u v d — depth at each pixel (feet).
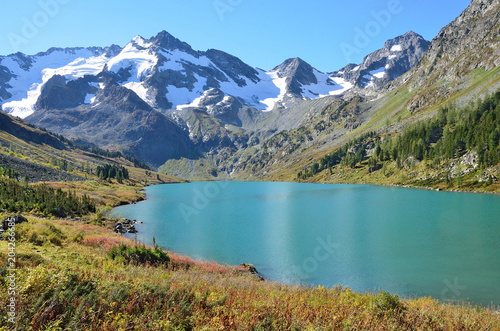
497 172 395.75
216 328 29.58
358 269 113.50
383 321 36.04
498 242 144.15
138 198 392.68
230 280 63.10
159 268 70.38
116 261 67.97
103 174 635.66
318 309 39.11
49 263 46.78
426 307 46.52
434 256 125.70
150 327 28.27
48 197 200.54
